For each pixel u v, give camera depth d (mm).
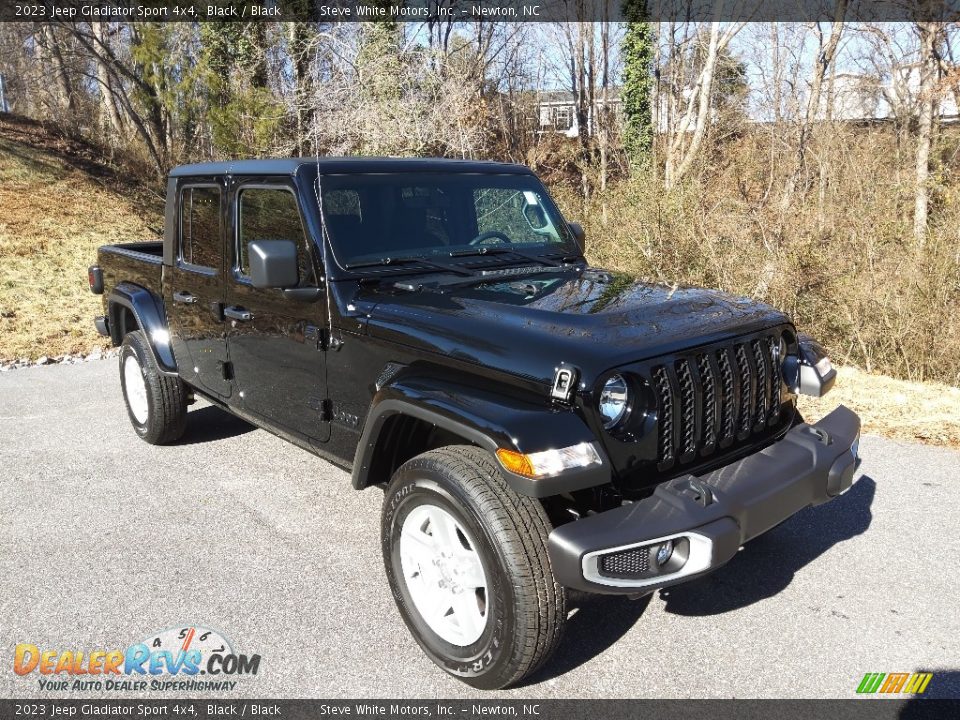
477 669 2713
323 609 3365
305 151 17562
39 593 3492
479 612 2744
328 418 3605
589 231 11047
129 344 5266
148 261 5082
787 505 2824
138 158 23859
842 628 3176
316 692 2836
